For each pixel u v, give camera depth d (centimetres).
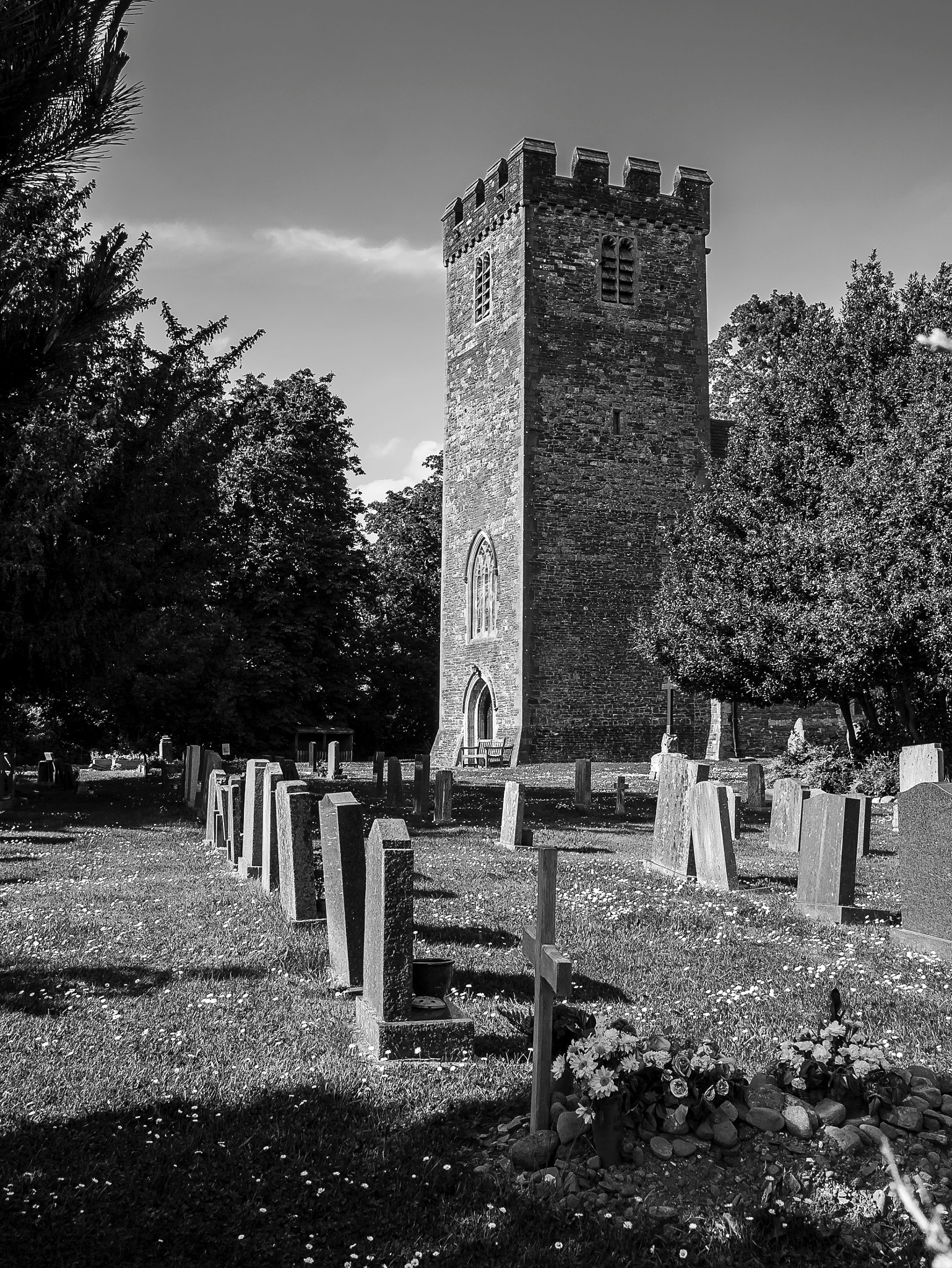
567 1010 640
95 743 3459
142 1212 525
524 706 4200
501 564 4403
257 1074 696
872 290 2827
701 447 4091
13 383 643
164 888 1362
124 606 2448
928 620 2244
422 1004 756
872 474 2406
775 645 2522
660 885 1417
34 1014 825
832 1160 555
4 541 2120
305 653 4844
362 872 895
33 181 597
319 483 5044
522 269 4347
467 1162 580
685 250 4578
